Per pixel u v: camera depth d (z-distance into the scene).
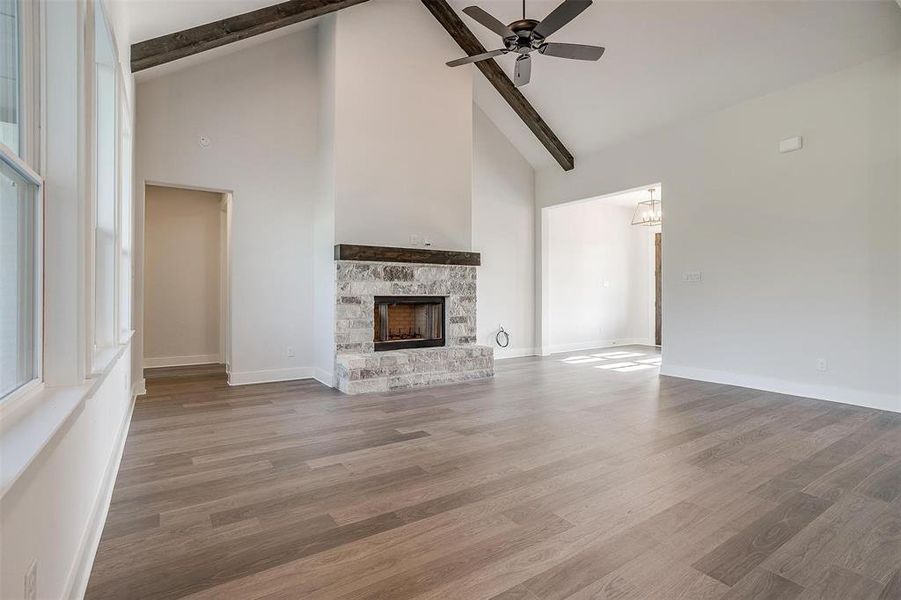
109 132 2.72
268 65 5.16
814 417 3.85
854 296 4.32
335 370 4.90
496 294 7.36
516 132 7.27
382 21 5.24
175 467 2.70
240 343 5.04
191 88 4.74
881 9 3.89
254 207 5.09
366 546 1.88
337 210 4.95
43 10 1.56
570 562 1.77
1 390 1.26
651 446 3.10
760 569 1.74
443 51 5.70
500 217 7.39
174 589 1.59
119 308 2.99
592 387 5.02
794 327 4.71
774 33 4.39
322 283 5.23
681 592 1.60
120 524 2.04
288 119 5.28
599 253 8.84
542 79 6.04
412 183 5.42
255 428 3.46
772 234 4.88
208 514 2.14
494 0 5.16
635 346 9.00
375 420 3.69
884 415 3.91
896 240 4.09
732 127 5.21
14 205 1.35
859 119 4.29
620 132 6.28
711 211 5.40
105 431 2.29
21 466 0.88
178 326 6.36
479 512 2.17
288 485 2.46
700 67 4.99
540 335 7.78
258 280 5.12
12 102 1.43
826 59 4.39
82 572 1.59
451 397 4.50
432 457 2.88
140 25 3.55
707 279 5.43
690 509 2.21
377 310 5.23
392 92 5.30
